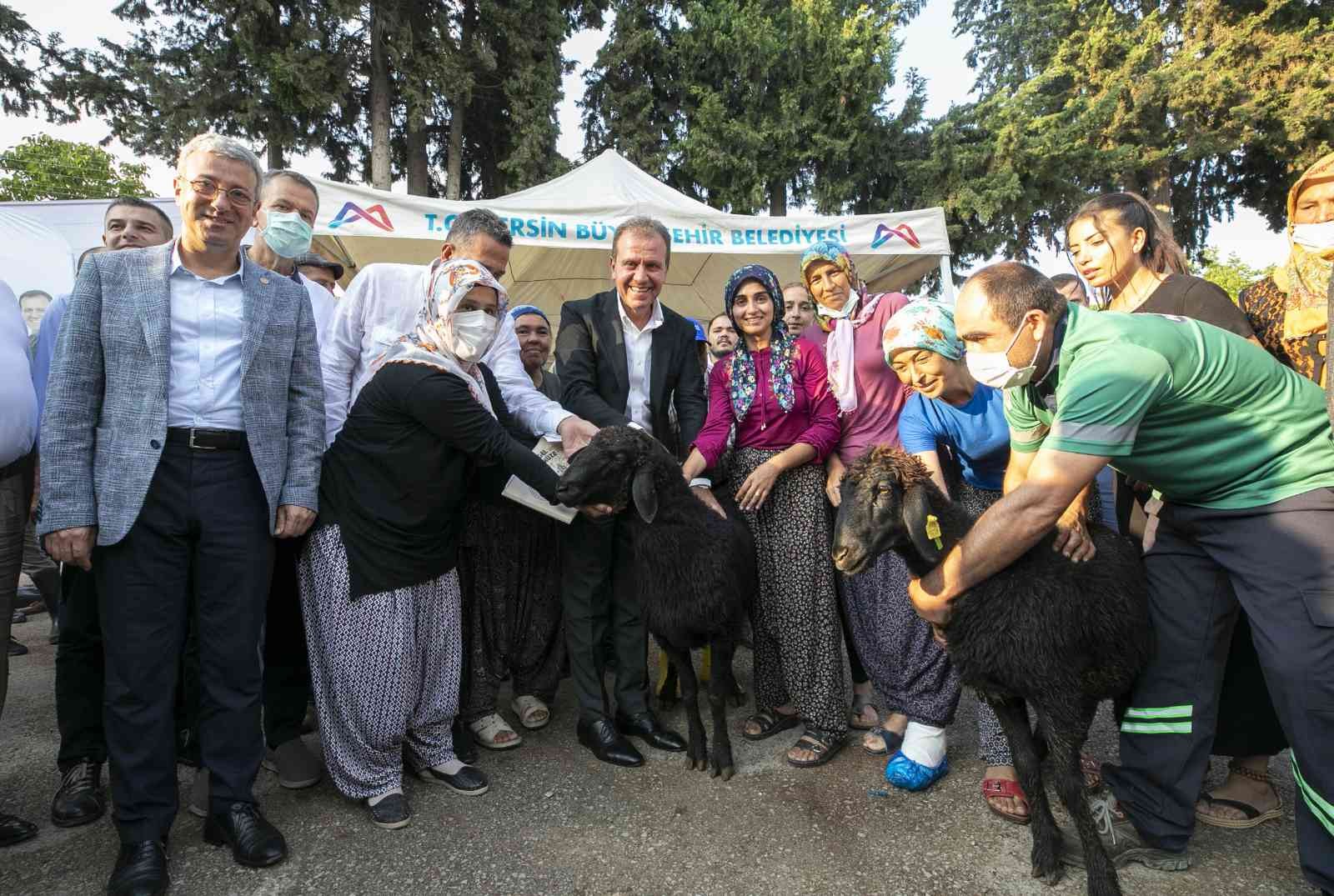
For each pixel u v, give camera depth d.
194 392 2.52
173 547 2.48
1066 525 2.33
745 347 3.49
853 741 3.43
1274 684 2.11
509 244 3.10
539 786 3.04
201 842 2.67
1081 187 20.12
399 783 2.88
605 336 3.59
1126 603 2.30
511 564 3.61
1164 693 2.34
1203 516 2.22
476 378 3.07
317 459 2.80
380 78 17.70
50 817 2.84
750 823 2.72
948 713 2.91
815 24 19.58
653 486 2.92
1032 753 2.37
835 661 3.21
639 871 2.44
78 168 31.88
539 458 2.94
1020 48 23.97
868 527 2.38
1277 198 22.27
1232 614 2.29
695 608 2.97
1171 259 2.92
